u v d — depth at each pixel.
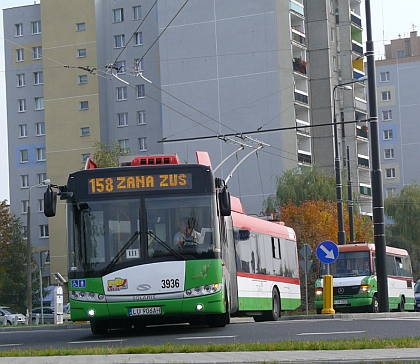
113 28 106.62
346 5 102.81
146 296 20.20
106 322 22.86
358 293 44.34
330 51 100.88
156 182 20.78
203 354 14.30
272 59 93.12
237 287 28.45
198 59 95.62
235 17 94.44
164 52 96.94
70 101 106.94
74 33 107.00
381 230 36.75
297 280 38.25
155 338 19.86
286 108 92.62
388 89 140.38
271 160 92.56
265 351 14.62
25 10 111.81
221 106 94.56
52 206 20.30
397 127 139.50
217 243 20.62
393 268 49.19
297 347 14.84
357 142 104.69
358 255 45.44
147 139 104.38
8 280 87.25
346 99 102.44
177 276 20.28
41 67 110.44
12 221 90.94
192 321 22.97
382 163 140.00
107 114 106.56
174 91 96.31
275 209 81.25
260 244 32.53
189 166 20.92
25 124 110.75
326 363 12.36
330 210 73.38
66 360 14.06
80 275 20.41
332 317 33.34
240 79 94.00
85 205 20.72
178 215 20.62
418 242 100.56
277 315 34.19
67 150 106.69
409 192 101.62
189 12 96.06
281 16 93.31
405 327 21.19
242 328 23.06
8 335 27.47
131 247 20.42
